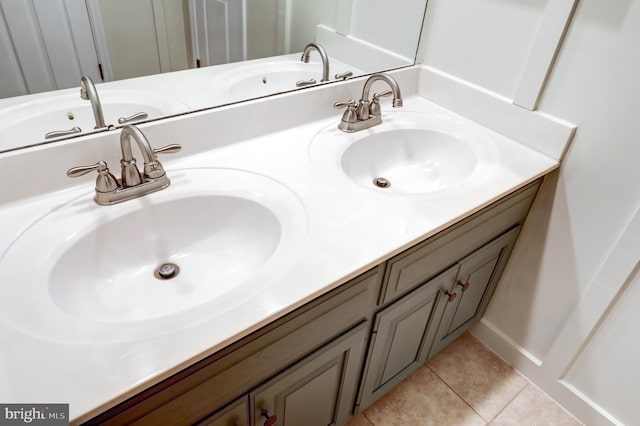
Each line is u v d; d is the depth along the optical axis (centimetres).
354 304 92
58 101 92
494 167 121
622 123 110
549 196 133
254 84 121
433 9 143
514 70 128
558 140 123
